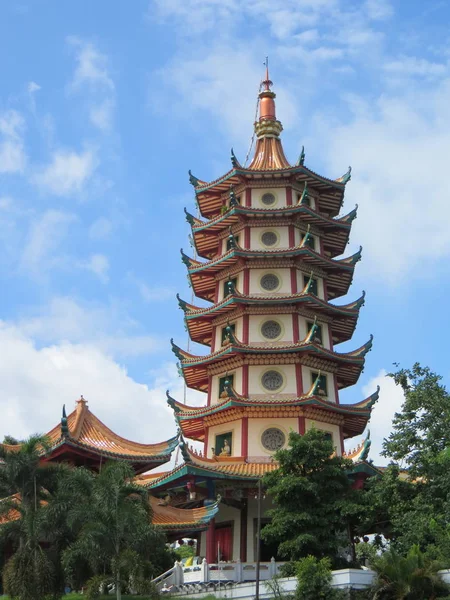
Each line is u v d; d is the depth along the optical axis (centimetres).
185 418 5875
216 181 6569
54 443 4803
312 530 4209
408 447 4581
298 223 6381
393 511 4494
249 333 5919
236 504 5456
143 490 3981
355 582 3759
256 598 3825
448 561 3834
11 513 4612
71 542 3947
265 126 7062
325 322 6169
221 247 6588
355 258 6378
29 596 3700
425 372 4775
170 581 4519
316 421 5662
